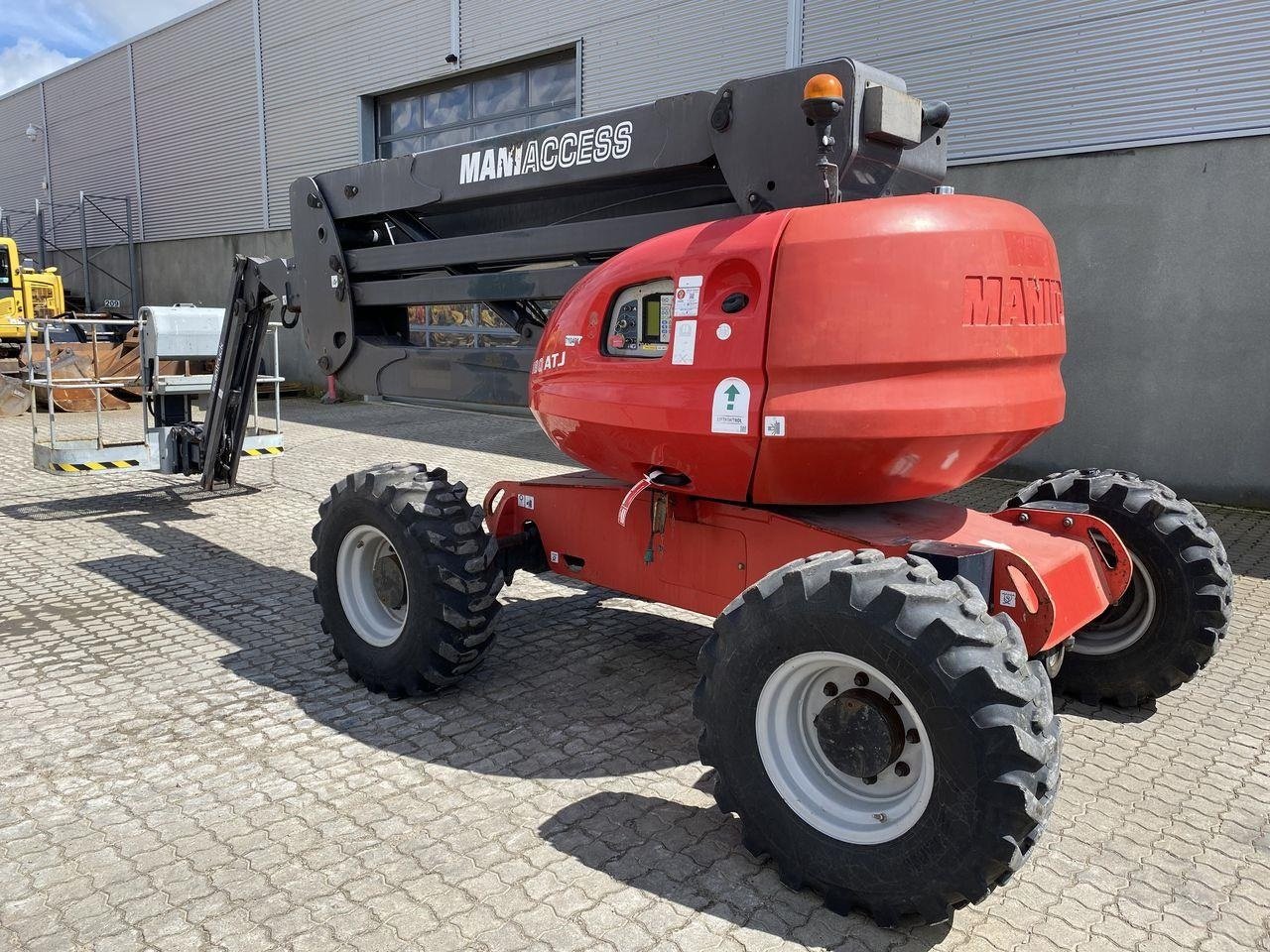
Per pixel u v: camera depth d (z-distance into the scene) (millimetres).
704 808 3229
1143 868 2949
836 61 3049
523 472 9641
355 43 16359
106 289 24484
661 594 3764
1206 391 8492
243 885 2758
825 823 2678
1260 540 7223
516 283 4098
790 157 3174
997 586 3027
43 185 26609
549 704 4062
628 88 12656
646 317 3305
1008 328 2895
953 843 2404
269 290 6133
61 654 4578
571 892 2740
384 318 5070
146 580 5840
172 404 7867
